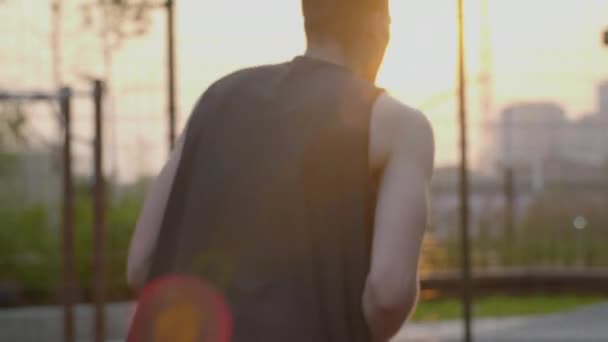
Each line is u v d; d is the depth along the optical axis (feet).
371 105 8.05
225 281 7.89
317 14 8.38
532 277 103.60
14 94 49.98
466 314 54.13
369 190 8.00
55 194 85.71
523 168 114.21
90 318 72.69
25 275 81.41
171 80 48.78
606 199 112.78
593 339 74.02
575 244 107.86
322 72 8.24
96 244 50.85
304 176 7.95
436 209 106.93
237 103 8.32
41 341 72.33
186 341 7.92
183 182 8.37
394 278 7.57
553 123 112.27
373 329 7.83
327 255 7.86
